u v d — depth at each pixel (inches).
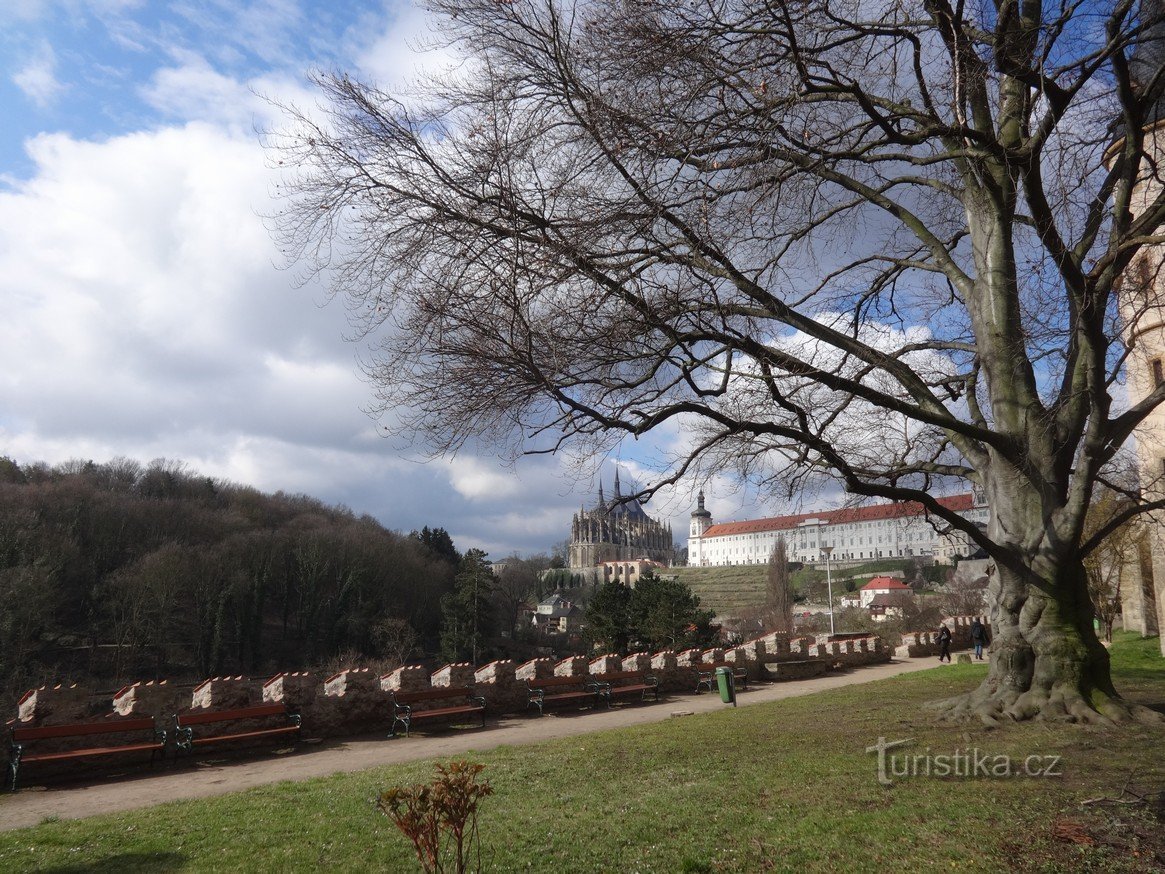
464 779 190.4
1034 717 453.7
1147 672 751.7
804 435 419.2
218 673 2874.0
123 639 2684.5
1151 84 405.1
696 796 317.4
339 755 492.4
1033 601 476.7
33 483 3351.4
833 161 449.4
